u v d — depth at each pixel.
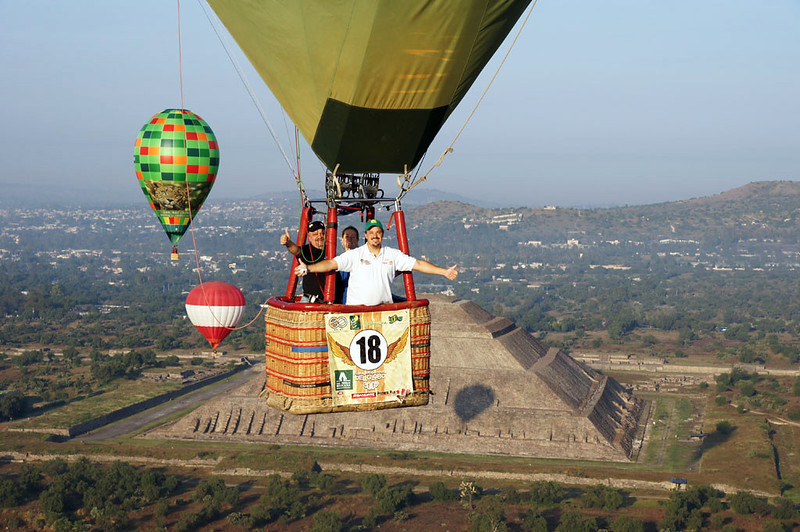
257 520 81.12
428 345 17.12
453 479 99.62
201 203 32.84
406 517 83.12
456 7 15.52
